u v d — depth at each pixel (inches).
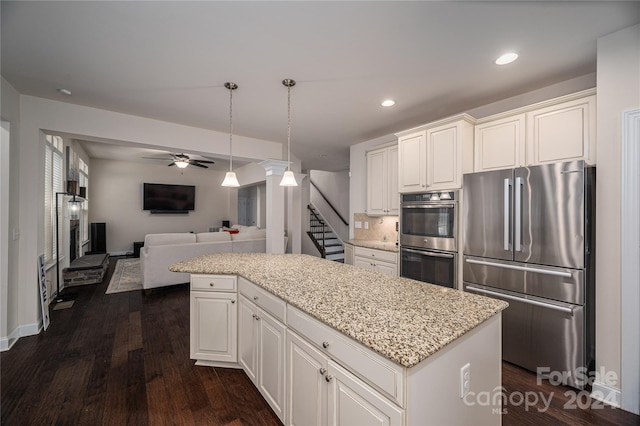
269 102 118.0
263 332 73.4
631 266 71.0
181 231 346.6
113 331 119.3
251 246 206.1
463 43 77.3
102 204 302.8
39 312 119.7
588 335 81.7
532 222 88.1
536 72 93.0
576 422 68.6
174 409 72.8
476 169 111.6
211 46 78.8
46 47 79.2
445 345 41.3
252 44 77.9
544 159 92.7
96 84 102.0
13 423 67.4
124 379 85.4
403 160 133.1
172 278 177.0
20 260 112.5
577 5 62.7
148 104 120.3
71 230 208.4
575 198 79.7
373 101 116.9
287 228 242.4
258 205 305.1
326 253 299.9
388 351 38.7
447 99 114.5
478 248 102.2
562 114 89.0
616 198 73.5
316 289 67.7
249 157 172.7
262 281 74.7
